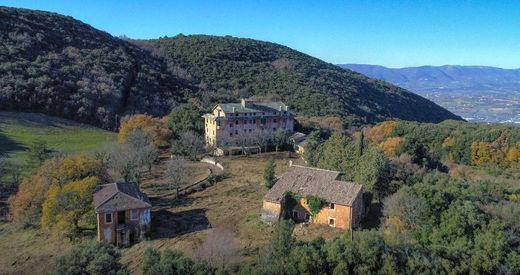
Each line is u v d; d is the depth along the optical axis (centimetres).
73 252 4172
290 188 6341
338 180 6378
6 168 7919
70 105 12562
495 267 4481
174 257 4103
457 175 9412
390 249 4362
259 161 10281
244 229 5881
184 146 10581
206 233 5794
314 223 6075
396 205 5606
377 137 12850
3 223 6519
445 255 4478
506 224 5291
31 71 12694
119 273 3988
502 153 11512
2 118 11056
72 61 14362
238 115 11775
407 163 8169
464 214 5256
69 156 7375
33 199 6372
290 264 4081
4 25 14188
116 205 5809
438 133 13012
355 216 5953
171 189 7956
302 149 11050
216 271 3944
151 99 14662
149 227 5962
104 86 13725
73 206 5956
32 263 5238
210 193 7712
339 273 4050
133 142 9362
